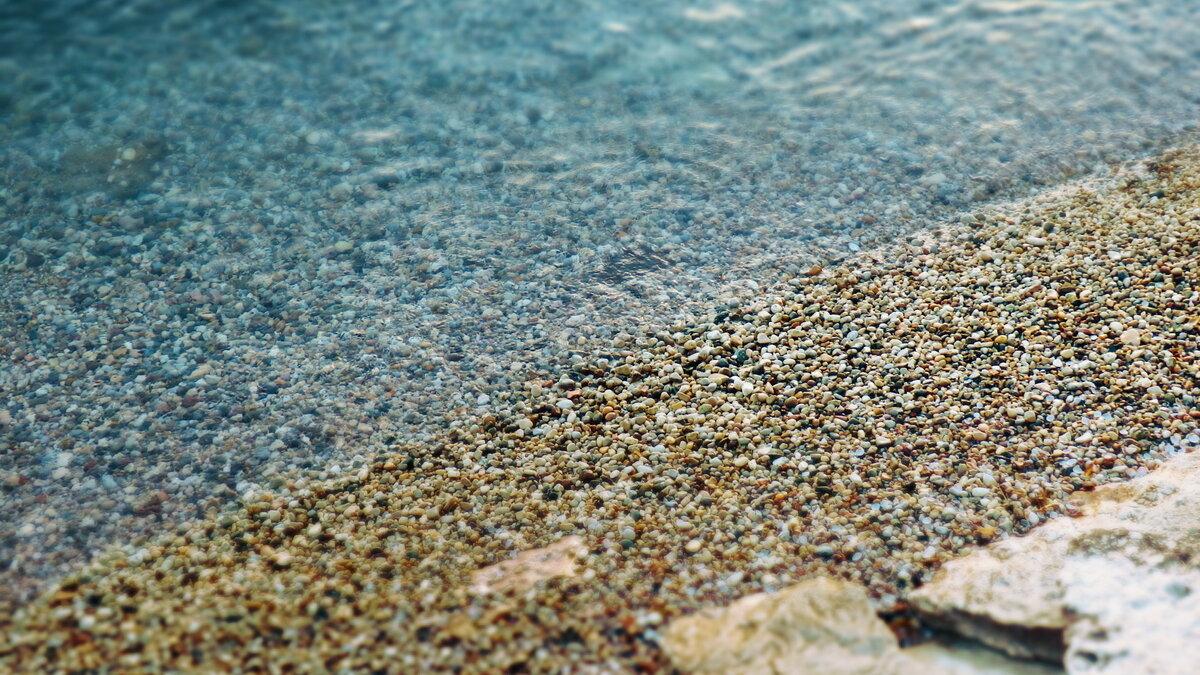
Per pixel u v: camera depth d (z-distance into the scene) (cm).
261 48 367
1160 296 307
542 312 313
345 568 278
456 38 371
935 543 278
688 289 317
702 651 266
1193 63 360
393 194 335
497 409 299
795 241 324
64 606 273
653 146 346
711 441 292
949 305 309
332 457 292
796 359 303
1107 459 286
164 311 313
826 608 269
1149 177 330
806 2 388
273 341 309
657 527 282
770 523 281
